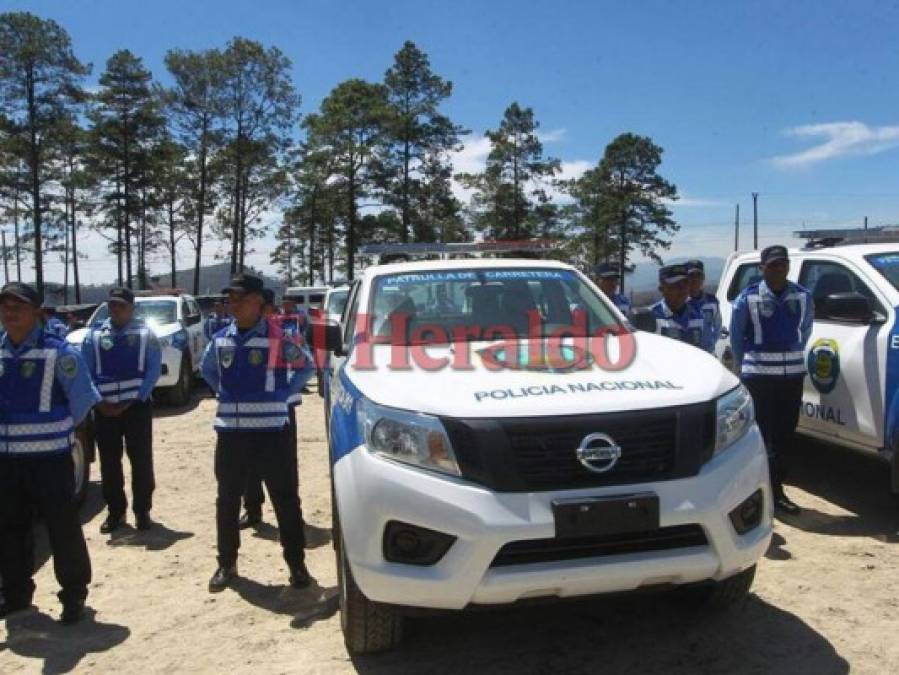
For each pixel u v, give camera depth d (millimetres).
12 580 4391
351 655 3678
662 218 54625
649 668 3432
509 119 48281
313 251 57188
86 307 18391
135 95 43469
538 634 3795
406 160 45906
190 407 12289
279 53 45125
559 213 49969
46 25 40625
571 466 3055
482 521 2967
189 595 4559
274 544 5465
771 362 5320
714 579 3229
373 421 3316
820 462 6941
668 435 3156
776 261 5246
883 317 5230
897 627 3719
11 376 4137
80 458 6535
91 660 3771
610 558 3037
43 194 44344
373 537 3162
